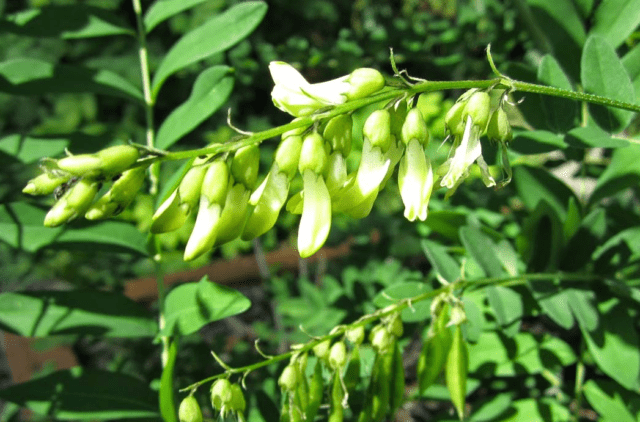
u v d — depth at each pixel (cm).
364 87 14
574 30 20
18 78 21
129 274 58
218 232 14
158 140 20
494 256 20
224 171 14
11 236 19
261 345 32
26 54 72
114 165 13
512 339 21
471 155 15
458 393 18
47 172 14
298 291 32
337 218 37
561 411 21
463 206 26
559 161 24
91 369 19
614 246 20
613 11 20
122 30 22
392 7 40
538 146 18
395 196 38
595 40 18
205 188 14
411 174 15
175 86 67
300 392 17
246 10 20
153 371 26
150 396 19
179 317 18
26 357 41
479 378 21
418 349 29
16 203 20
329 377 18
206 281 18
